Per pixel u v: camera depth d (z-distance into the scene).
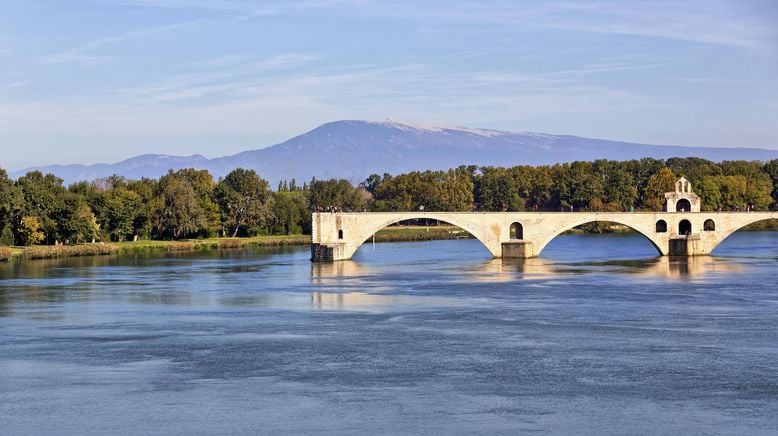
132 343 111.88
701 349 106.94
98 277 189.25
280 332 119.12
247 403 85.56
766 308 138.00
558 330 119.69
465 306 141.75
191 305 144.00
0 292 161.62
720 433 76.81
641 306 140.88
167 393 89.00
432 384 91.75
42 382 93.19
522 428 78.19
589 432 77.25
